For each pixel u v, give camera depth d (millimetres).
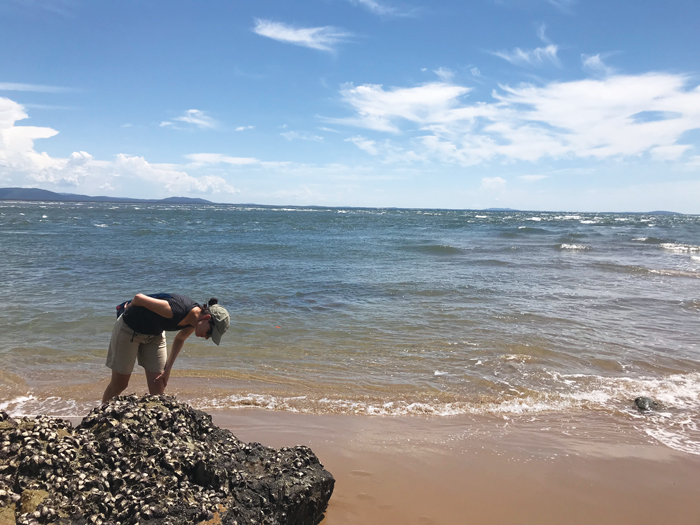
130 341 4098
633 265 17422
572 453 4285
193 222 49188
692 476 3941
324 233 34906
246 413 4965
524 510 3438
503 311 9656
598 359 6875
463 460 4113
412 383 5930
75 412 4863
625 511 3457
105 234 28359
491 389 5781
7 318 8344
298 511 2982
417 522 3250
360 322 8680
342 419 4895
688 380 6152
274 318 8875
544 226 51750
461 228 45031
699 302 10719
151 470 2781
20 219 43781
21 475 2496
